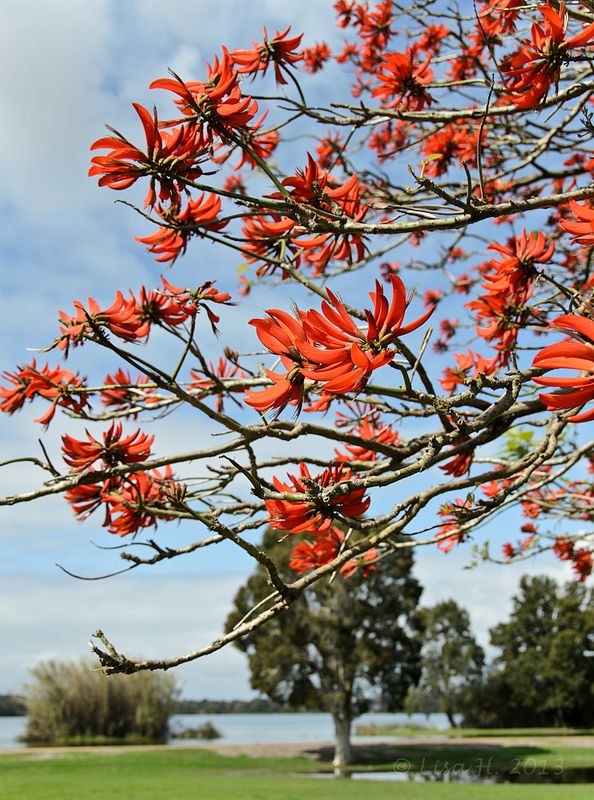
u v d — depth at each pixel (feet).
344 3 14.24
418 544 8.11
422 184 5.32
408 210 5.73
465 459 7.41
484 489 9.98
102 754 87.97
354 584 79.15
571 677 144.15
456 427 5.54
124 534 7.43
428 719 192.75
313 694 82.58
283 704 86.53
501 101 10.53
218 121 5.43
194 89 5.49
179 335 5.87
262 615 5.01
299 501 5.26
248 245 7.68
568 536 13.87
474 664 173.58
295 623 81.56
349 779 61.52
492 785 52.80
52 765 73.77
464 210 5.49
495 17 10.14
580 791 44.39
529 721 159.94
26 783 55.16
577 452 8.09
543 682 149.48
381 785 54.29
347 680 81.41
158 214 6.07
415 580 82.69
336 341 4.29
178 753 90.48
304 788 51.47
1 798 44.70
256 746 105.50
